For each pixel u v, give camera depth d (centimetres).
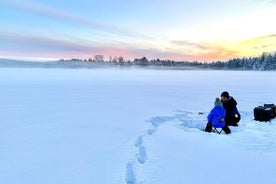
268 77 3709
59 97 1305
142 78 3359
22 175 364
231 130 600
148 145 475
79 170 380
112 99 1251
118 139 540
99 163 407
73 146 494
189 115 805
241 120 688
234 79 3138
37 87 1828
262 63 10100
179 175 347
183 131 574
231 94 1467
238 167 374
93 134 583
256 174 351
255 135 537
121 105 1051
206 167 374
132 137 555
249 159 406
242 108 955
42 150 471
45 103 1093
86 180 347
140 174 351
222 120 566
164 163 388
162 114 832
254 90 1719
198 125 680
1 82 2241
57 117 786
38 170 381
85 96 1359
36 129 632
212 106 1036
